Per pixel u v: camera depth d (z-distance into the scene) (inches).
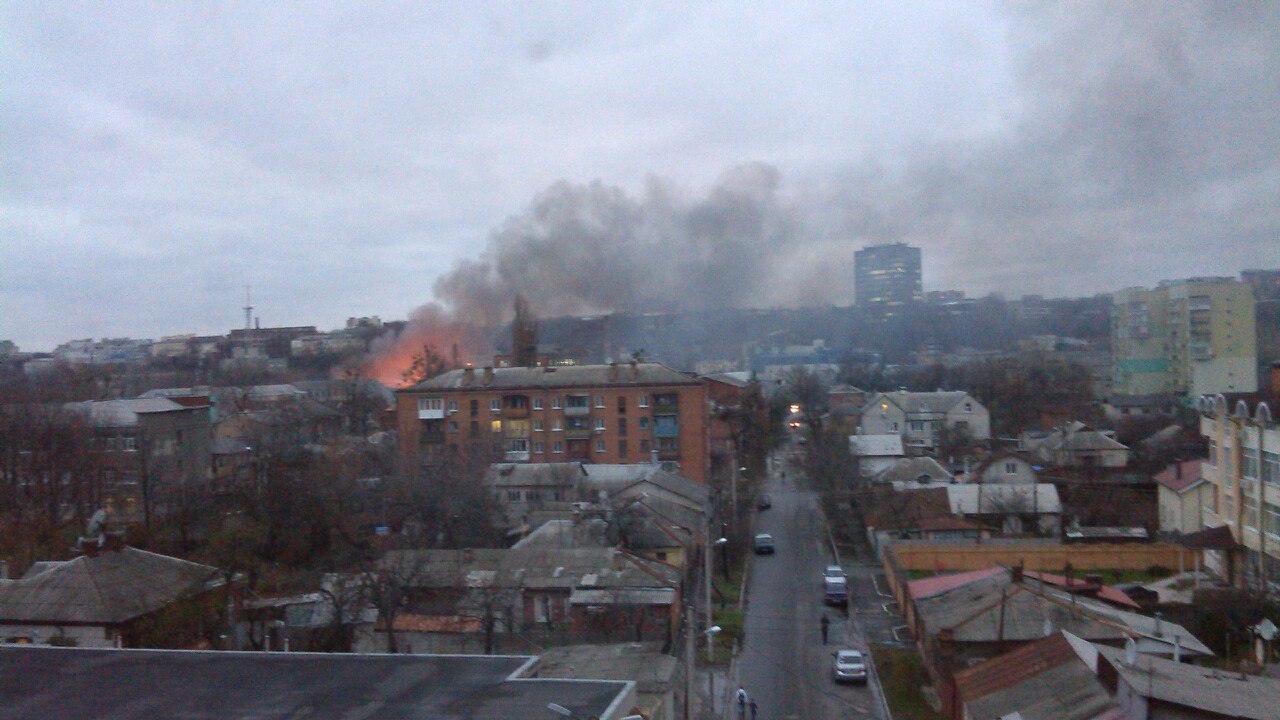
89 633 1266.0
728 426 3956.7
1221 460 1957.4
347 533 2236.7
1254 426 1800.0
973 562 2100.1
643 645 1252.5
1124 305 5880.9
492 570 1696.6
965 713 1045.2
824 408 5556.1
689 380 3243.1
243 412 3860.7
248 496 2320.4
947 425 4168.3
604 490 2513.5
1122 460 3193.9
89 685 666.2
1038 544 2112.5
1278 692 852.0
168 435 2748.5
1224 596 1517.0
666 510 2245.3
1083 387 5531.5
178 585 1397.6
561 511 2330.2
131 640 1290.6
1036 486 2532.0
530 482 2645.2
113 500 2433.6
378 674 676.1
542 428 3297.2
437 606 1601.9
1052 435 3511.3
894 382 7042.3
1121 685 867.4
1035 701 958.4
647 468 2755.9
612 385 3265.3
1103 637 1214.9
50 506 2258.9
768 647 1653.5
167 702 629.9
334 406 4608.8
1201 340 5354.3
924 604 1524.4
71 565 1350.9
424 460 2709.2
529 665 692.7
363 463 2859.3
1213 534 1883.6
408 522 2346.2
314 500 2222.0
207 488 2439.7
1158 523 2428.6
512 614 1558.8
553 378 3339.1
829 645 1657.2
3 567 1724.9
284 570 2060.8
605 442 3267.7
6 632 1274.6
